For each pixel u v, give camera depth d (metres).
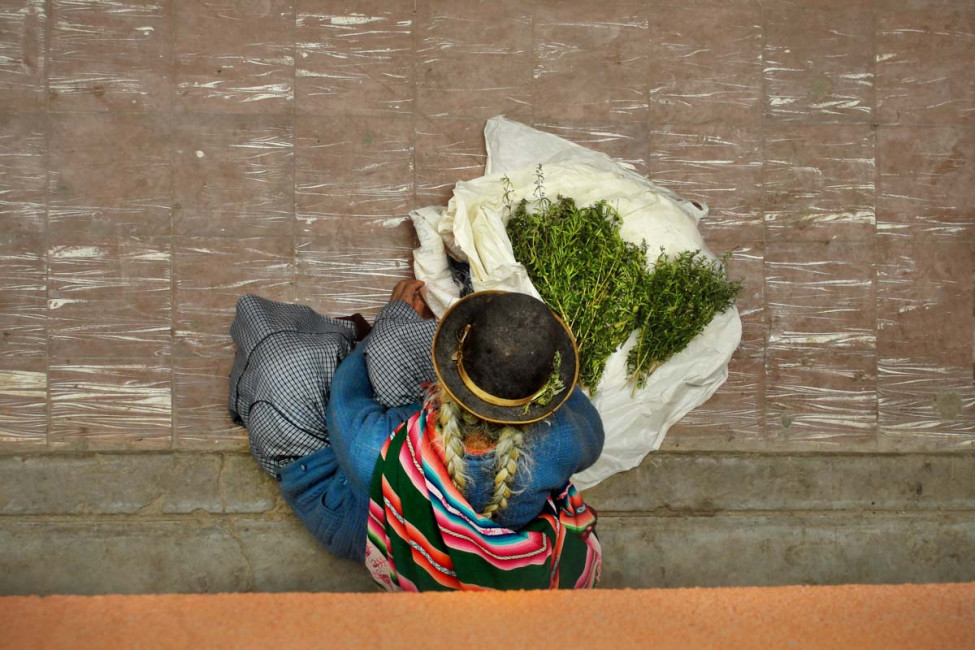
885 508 3.65
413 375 2.70
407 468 2.21
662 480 3.56
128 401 3.47
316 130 3.59
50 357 3.46
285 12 3.59
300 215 3.58
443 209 3.49
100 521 3.37
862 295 3.73
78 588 3.32
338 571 3.39
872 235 3.75
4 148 3.48
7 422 3.44
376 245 3.60
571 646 1.24
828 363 3.71
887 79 3.78
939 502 3.66
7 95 3.49
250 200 3.56
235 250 3.55
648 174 3.71
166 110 3.54
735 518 3.59
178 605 1.26
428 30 3.65
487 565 2.17
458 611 1.28
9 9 3.49
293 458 3.04
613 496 3.54
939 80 3.79
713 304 3.25
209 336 3.52
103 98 3.52
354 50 3.62
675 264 3.29
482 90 3.66
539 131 3.61
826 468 3.64
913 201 3.77
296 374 2.97
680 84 3.73
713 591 1.34
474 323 2.05
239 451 3.46
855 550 3.61
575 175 3.41
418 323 2.76
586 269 3.19
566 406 2.42
